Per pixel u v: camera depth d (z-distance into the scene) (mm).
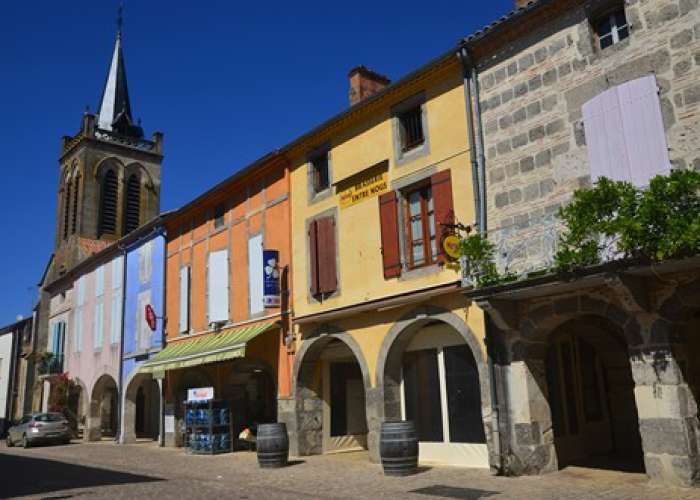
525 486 10445
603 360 14820
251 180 19891
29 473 15273
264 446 14766
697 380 11258
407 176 14484
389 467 12508
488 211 12602
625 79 10719
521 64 12430
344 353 17453
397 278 14414
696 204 8727
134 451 21266
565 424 13203
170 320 23547
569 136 11469
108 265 29375
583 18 11477
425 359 14578
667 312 9758
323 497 10414
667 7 10297
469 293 11688
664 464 9578
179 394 22484
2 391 40625
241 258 19922
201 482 12805
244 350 17031
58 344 34031
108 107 47469
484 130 12938
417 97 14516
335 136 16734
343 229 16094
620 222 9070
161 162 46188
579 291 10953
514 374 11867
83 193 41781
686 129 9836
